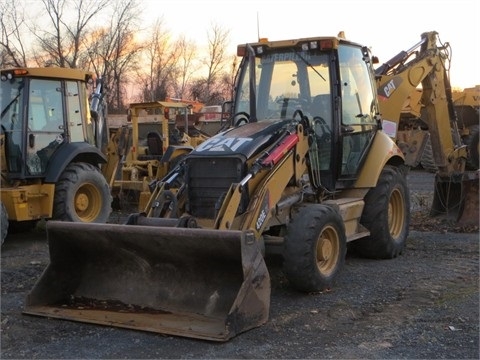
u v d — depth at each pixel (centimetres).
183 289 507
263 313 476
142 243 503
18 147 835
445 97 946
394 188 742
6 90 852
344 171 673
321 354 422
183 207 569
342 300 553
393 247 733
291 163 590
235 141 570
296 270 548
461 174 945
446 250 786
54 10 2614
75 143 898
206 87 4003
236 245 460
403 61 898
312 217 559
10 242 878
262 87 686
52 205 857
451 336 456
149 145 1296
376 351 427
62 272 543
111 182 1219
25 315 514
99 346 441
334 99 653
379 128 752
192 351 429
